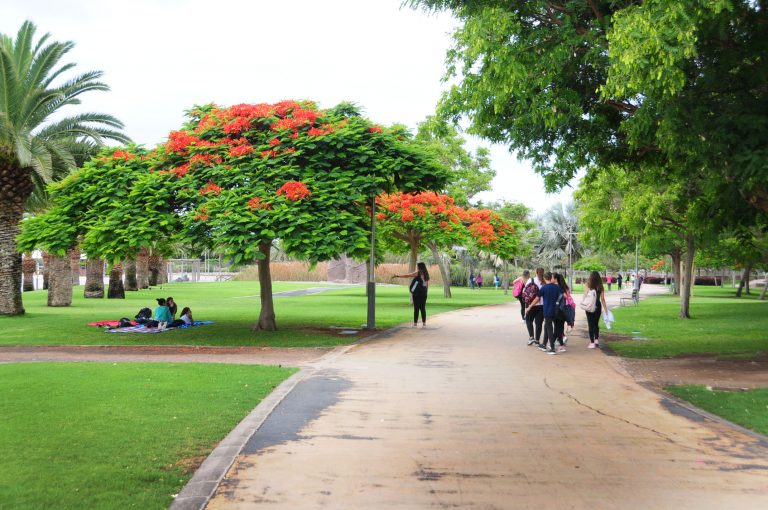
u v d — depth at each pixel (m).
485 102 12.10
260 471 5.64
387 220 29.84
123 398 8.52
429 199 29.53
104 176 17.45
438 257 42.00
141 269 54.44
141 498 4.86
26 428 6.87
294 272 75.75
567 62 11.80
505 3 11.40
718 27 9.88
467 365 12.00
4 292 24.92
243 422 7.29
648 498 5.07
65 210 17.59
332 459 6.01
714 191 12.39
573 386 9.91
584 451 6.36
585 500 5.02
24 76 24.25
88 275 38.59
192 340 16.73
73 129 25.55
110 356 13.77
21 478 5.25
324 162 16.88
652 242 31.95
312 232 15.20
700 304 35.62
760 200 11.68
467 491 5.20
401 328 19.62
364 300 37.56
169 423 7.14
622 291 59.78
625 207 24.69
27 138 23.25
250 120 17.42
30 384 9.60
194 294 45.50
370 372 11.09
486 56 11.00
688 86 10.72
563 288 14.25
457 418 7.72
